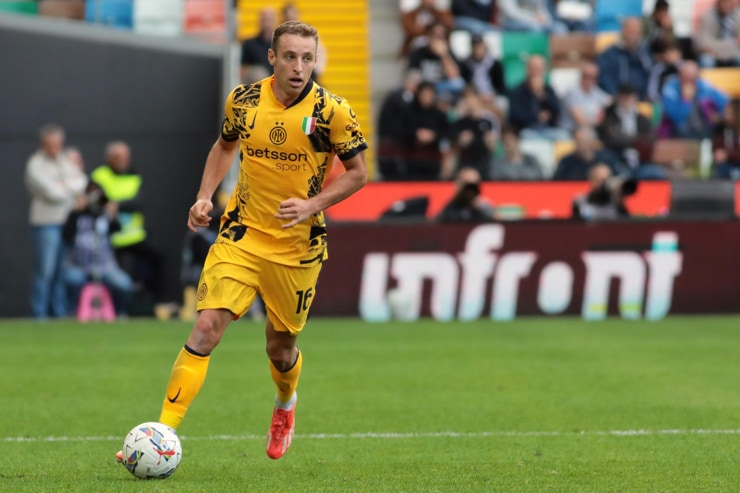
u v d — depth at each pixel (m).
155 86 64.44
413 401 32.28
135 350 45.28
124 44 64.31
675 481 20.69
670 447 24.80
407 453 24.20
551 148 66.56
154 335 51.16
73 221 59.81
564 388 34.66
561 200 63.44
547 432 27.02
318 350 44.84
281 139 20.31
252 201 20.69
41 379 37.19
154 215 63.94
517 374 37.91
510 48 71.44
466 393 33.78
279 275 20.72
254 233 20.66
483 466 22.44
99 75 64.25
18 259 63.00
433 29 67.62
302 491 19.39
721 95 67.88
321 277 57.62
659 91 67.50
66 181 59.62
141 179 64.19
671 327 52.47
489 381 36.31
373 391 34.31
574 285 57.34
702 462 22.86
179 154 64.44
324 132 20.39
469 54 69.69
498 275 57.38
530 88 66.62
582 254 57.31
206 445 25.44
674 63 68.06
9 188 63.25
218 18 71.06
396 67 71.88
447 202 62.91
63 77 63.91
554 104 66.81
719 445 25.05
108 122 64.38
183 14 71.25
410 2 71.12
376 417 29.52
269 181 20.53
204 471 21.70
